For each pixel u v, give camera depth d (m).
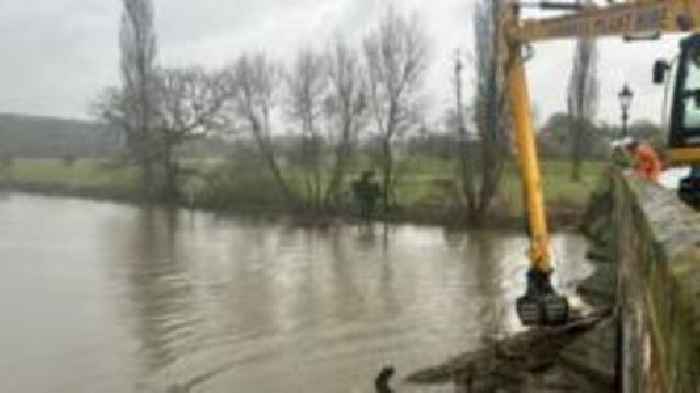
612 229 37.84
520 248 55.69
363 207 75.69
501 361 22.89
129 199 101.31
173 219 77.62
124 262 49.34
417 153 83.00
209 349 28.66
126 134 100.00
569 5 22.27
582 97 83.69
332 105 82.94
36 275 44.53
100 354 28.25
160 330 31.58
